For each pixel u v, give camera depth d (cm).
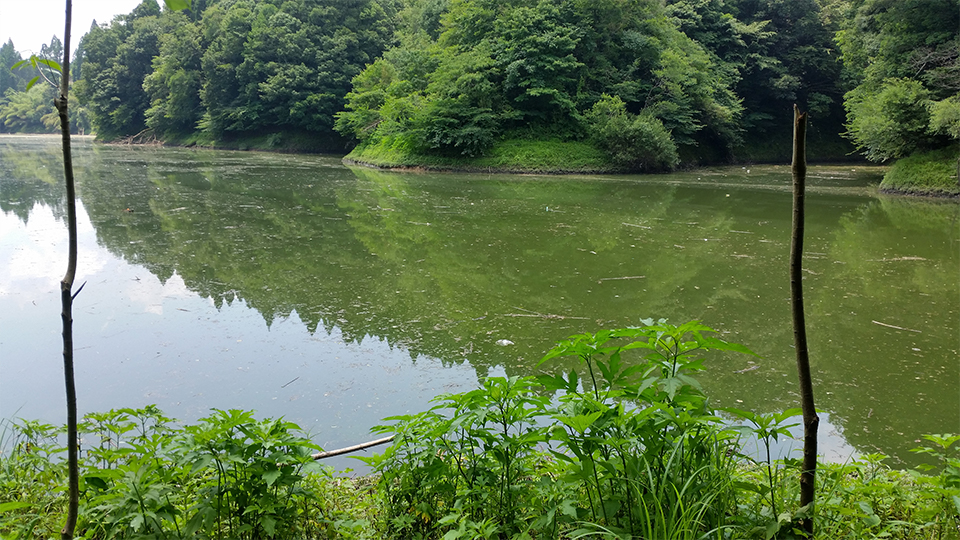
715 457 198
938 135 1730
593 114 2403
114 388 464
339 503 246
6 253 909
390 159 2553
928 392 474
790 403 452
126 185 1780
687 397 196
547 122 2516
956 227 1191
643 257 913
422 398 447
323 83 3547
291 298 700
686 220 1245
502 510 208
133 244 979
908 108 1695
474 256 915
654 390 206
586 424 178
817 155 3141
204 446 191
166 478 191
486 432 210
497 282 772
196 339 570
